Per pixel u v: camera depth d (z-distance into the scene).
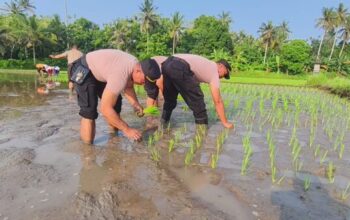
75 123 5.57
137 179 3.14
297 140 4.98
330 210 2.67
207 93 12.25
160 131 5.29
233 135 5.17
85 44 68.81
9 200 2.61
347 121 7.00
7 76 25.38
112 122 4.18
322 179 3.37
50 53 60.09
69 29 66.31
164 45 66.62
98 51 4.30
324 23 68.12
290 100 11.73
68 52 10.80
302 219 2.50
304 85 28.62
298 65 65.00
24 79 20.66
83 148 4.07
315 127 6.19
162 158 3.83
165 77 5.77
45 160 3.59
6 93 10.70
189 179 3.21
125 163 3.59
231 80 35.28
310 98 12.77
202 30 75.50
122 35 65.50
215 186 3.05
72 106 7.71
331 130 5.92
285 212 2.60
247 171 3.49
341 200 2.88
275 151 4.30
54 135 4.67
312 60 69.25
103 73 4.10
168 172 3.38
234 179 3.25
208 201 2.74
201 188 3.00
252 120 6.68
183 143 4.55
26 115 6.25
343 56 68.25
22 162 3.47
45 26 60.47
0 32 49.97
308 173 3.53
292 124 6.42
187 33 75.38
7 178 3.04
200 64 5.61
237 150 4.30
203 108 5.84
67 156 3.74
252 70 63.88
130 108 7.60
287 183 3.21
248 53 67.31
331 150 4.51
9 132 4.77
